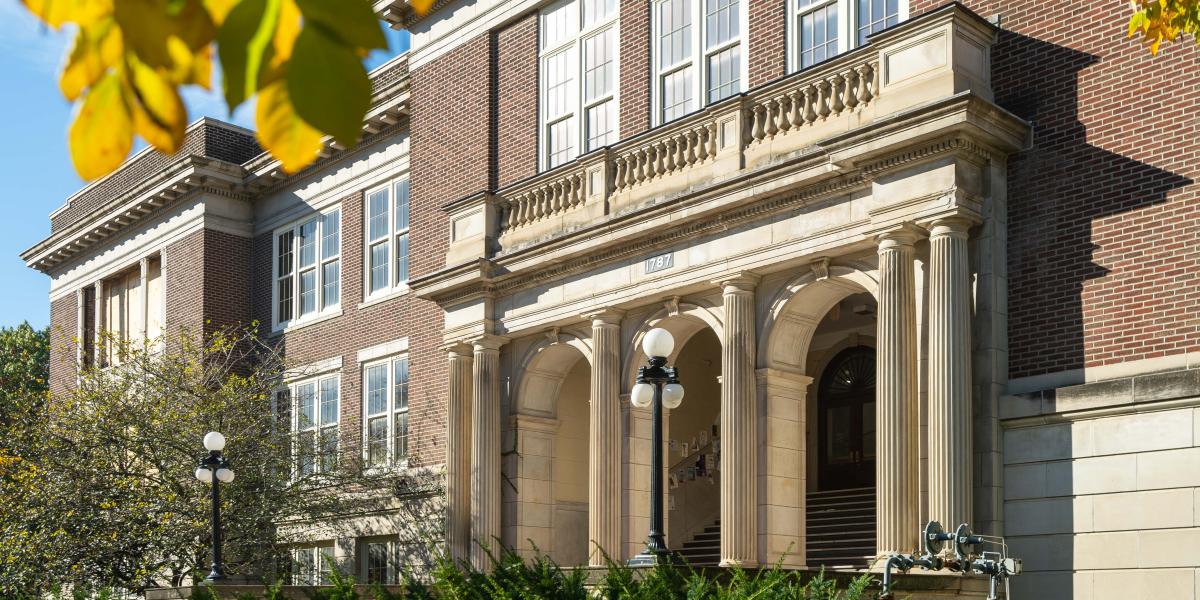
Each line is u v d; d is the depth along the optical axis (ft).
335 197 107.45
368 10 7.14
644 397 50.57
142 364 101.86
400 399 96.99
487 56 88.79
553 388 82.33
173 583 92.94
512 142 86.22
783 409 66.03
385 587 53.16
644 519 73.15
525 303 79.10
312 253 110.01
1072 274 56.24
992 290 57.21
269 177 113.50
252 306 116.26
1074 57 57.62
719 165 67.62
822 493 84.38
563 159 82.33
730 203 65.67
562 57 83.61
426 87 94.53
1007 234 58.39
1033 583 54.90
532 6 85.66
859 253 62.59
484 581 46.24
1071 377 55.52
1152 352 53.36
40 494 90.63
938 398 56.13
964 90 56.59
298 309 110.63
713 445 90.27
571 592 44.16
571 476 86.38
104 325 133.39
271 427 98.68
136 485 92.27
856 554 72.95
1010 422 56.39
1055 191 57.26
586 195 75.41
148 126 7.32
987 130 56.54
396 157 100.89
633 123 77.51
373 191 103.76
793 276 65.21
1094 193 56.13
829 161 60.80
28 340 212.64
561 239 74.79
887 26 65.16
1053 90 58.08
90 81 7.16
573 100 82.12
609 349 73.61
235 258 116.47
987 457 56.18
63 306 141.08
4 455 93.91
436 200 92.02
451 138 91.20
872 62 60.95
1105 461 53.57
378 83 105.70
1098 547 53.21
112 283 133.90
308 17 7.04
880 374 58.13
